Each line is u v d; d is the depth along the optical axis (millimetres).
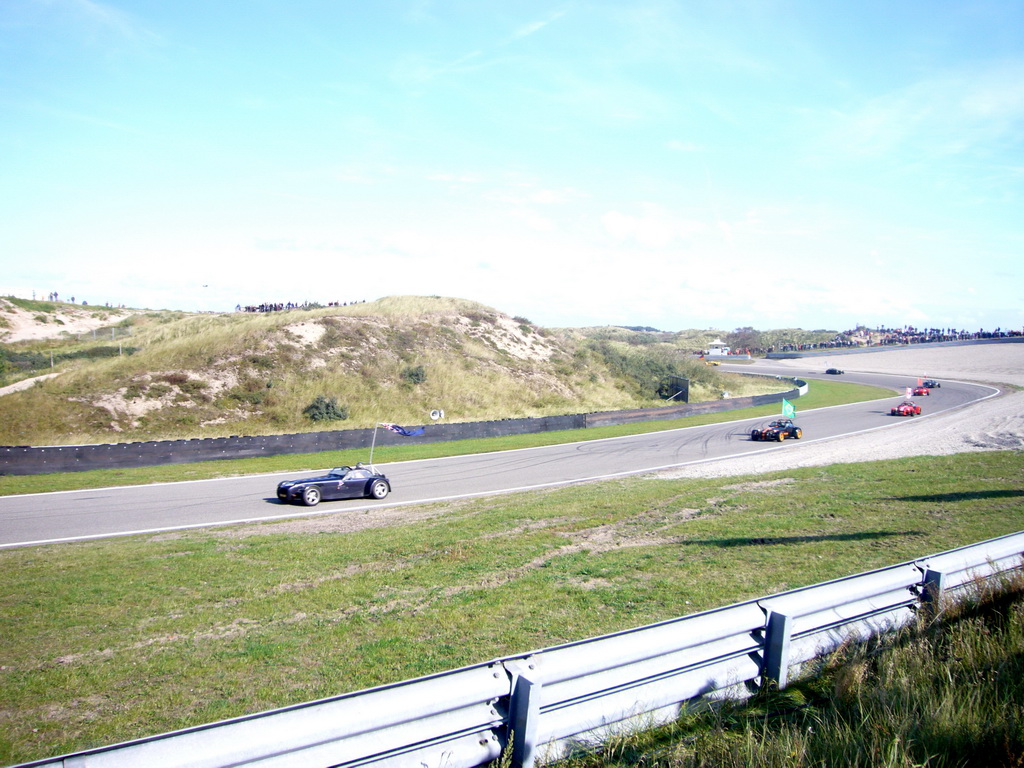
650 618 8156
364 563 12414
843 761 3979
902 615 6012
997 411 40906
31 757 5539
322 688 6719
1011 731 4199
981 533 11602
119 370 36812
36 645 8578
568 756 4176
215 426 34062
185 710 6391
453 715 3871
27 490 22609
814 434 36125
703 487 19141
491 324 57000
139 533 16812
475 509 18219
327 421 36500
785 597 5324
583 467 26625
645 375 57219
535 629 8070
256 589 10891
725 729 4535
